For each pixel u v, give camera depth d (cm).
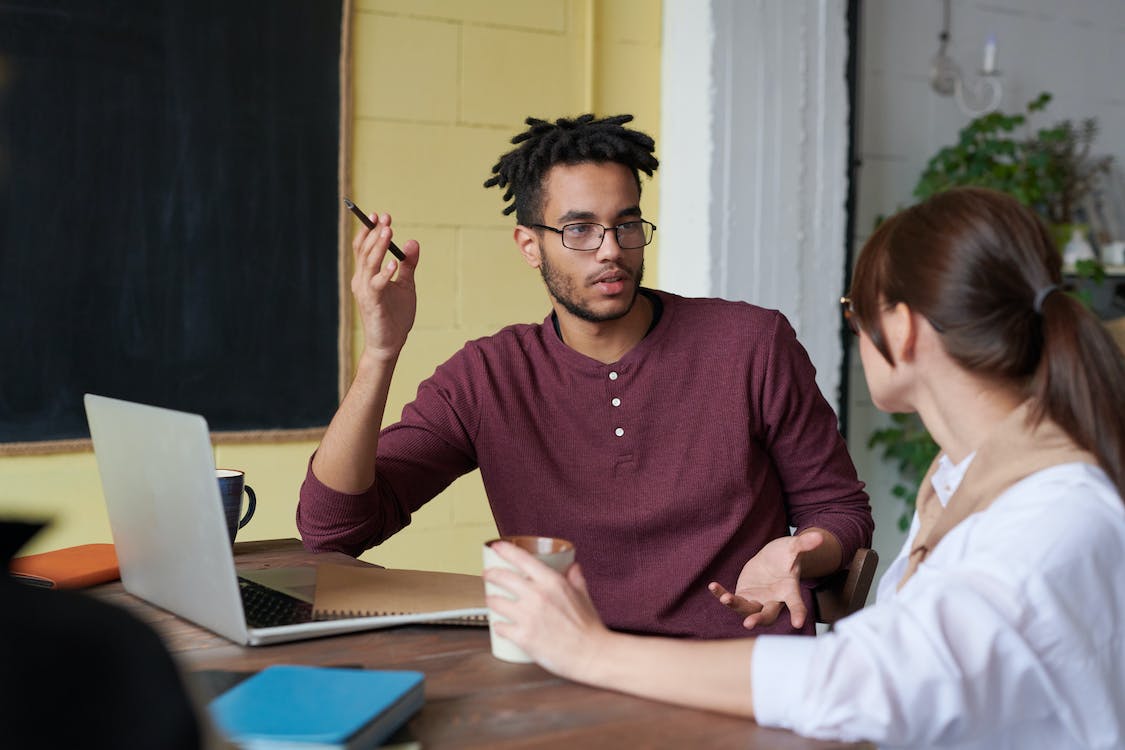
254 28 245
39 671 39
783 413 158
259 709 81
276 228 250
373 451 142
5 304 228
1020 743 86
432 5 263
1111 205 370
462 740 83
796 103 293
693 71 284
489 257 273
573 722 87
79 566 137
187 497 106
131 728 40
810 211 299
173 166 240
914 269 91
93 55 232
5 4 224
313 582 128
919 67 338
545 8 276
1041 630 79
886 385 97
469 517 275
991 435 90
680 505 153
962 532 88
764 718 84
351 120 256
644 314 160
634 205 152
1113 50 373
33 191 229
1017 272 88
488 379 160
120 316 238
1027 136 357
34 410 231
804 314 300
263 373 251
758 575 129
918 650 79
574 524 155
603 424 156
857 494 161
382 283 134
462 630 114
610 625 151
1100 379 86
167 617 120
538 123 159
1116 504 83
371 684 87
